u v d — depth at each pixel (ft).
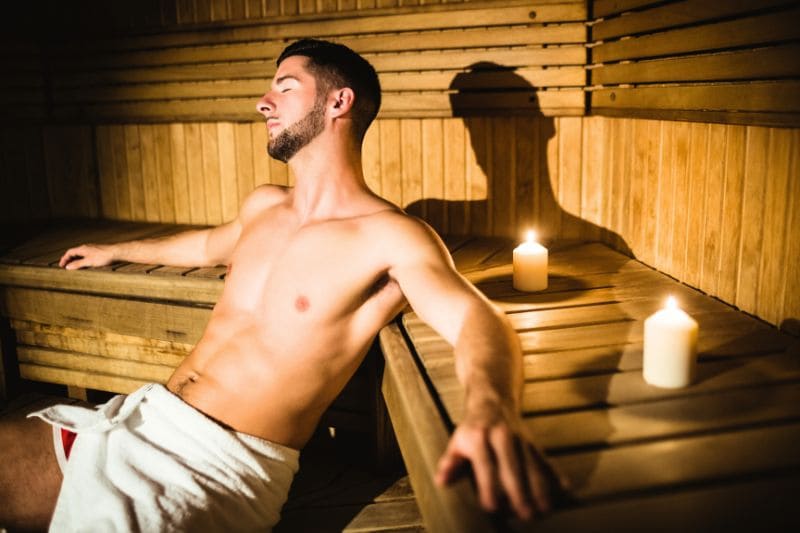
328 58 5.50
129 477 4.58
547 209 8.34
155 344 7.50
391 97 8.87
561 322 5.24
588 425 3.56
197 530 4.50
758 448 3.28
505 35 8.29
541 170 8.27
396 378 4.48
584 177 8.10
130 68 10.03
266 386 4.99
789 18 4.66
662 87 6.55
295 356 4.98
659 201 6.67
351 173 5.54
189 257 7.28
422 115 8.80
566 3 8.00
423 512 3.59
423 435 3.61
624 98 7.39
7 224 10.12
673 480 3.02
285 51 5.82
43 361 8.13
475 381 3.37
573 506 2.85
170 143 9.81
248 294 5.39
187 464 4.72
